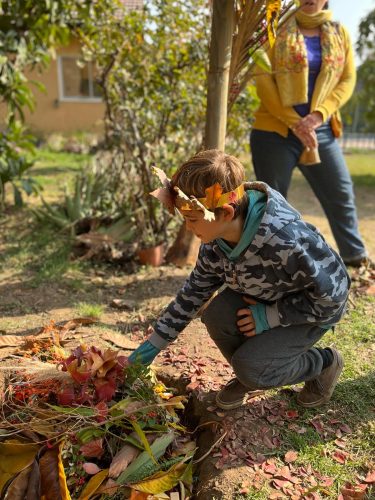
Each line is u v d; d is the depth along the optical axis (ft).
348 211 11.78
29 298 10.44
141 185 13.26
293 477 5.86
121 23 15.02
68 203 14.78
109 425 6.01
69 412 5.93
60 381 6.50
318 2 10.51
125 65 15.08
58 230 14.39
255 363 6.10
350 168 31.60
